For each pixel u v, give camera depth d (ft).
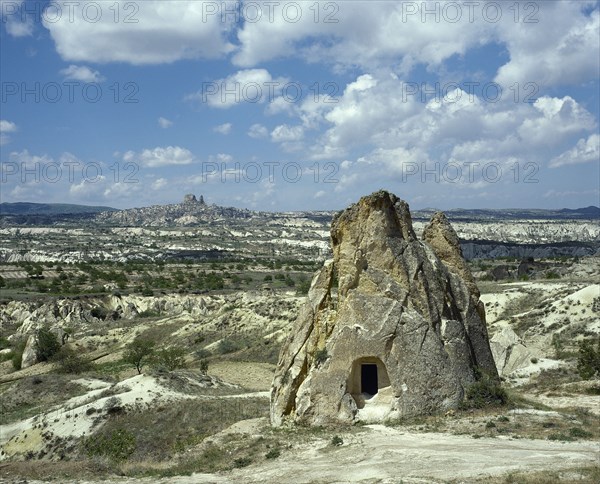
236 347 313.12
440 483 69.56
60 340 382.83
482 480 69.31
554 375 162.91
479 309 120.06
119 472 99.50
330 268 113.60
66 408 170.81
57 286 620.08
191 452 106.01
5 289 609.42
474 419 97.76
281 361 112.78
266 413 143.95
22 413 189.67
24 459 145.89
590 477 67.36
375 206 109.50
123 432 144.66
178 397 165.99
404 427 95.81
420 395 100.89
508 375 171.12
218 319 368.48
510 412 101.50
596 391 130.62
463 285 117.29
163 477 90.48
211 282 626.64
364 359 104.58
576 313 250.98
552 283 314.96
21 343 377.91
